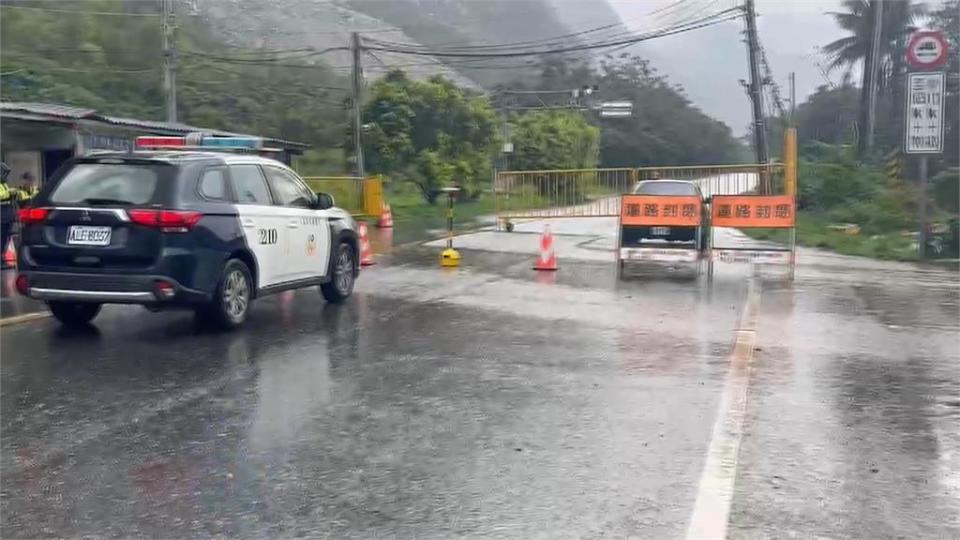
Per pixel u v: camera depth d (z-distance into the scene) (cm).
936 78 1980
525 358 922
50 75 3716
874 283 1573
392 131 4059
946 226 2038
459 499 539
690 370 873
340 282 1277
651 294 1398
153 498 542
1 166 1764
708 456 618
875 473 590
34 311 1170
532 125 5200
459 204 4084
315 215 1205
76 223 977
